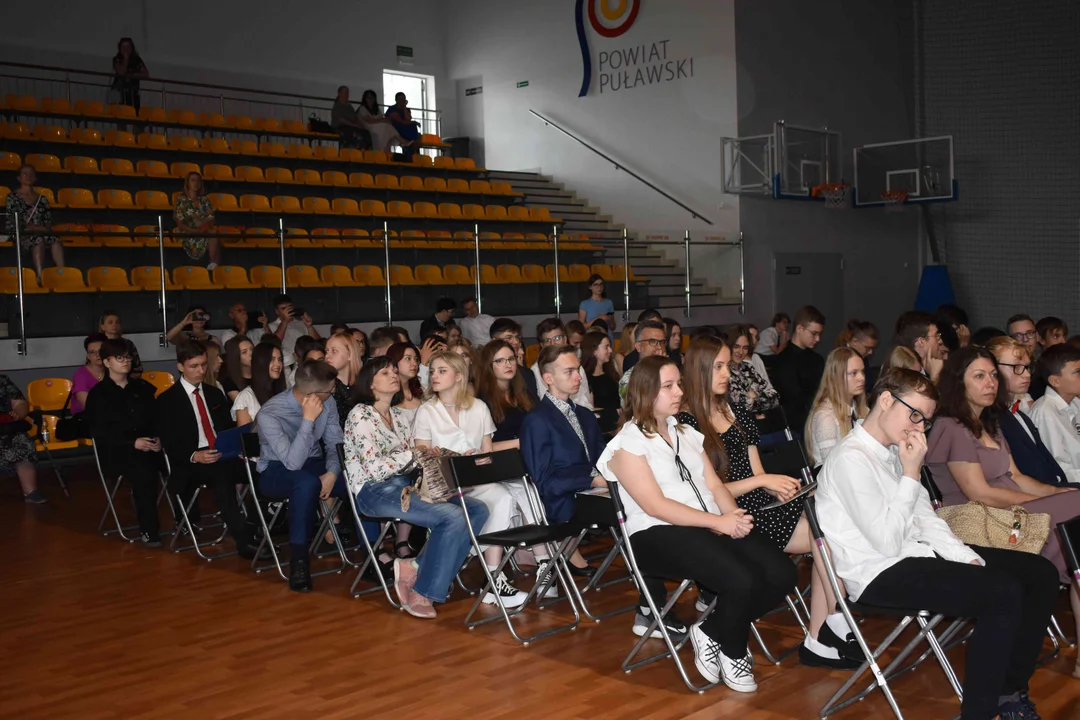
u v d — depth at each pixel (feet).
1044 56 52.85
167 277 32.94
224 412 20.99
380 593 17.01
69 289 30.94
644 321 20.67
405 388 19.26
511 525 16.81
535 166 56.85
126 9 48.52
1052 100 52.75
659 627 12.62
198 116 47.88
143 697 12.44
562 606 15.99
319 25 55.11
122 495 26.68
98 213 37.60
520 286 40.19
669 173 50.47
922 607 10.86
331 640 14.52
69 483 28.53
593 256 44.62
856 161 52.49
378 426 16.69
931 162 50.19
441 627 15.05
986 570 10.70
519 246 42.16
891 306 55.88
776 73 49.16
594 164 53.78
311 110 54.80
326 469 18.20
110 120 44.42
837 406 15.26
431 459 15.92
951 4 55.93
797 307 50.21
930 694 11.95
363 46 57.00
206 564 19.30
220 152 45.42
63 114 44.01
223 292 33.09
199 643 14.51
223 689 12.65
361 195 46.80
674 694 12.15
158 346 31.04
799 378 24.20
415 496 15.89
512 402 18.26
